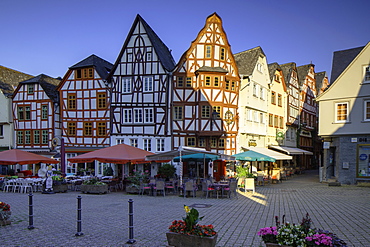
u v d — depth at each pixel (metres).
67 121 27.70
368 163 19.89
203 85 24.44
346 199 14.06
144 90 25.61
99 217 9.70
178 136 24.69
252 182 16.80
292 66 36.34
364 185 19.84
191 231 5.80
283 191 17.45
